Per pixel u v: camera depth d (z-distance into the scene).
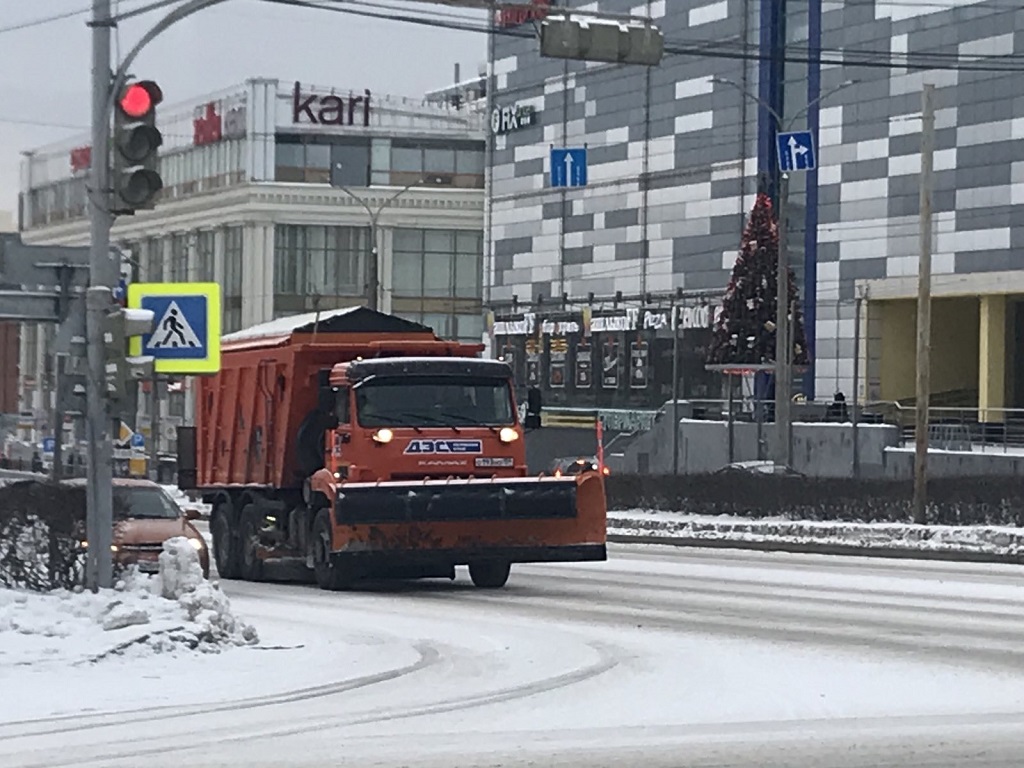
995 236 69.31
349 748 11.39
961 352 75.81
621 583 25.58
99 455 18.05
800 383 78.12
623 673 15.02
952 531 33.62
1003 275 69.00
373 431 24.92
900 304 75.50
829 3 76.88
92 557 18.17
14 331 72.00
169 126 100.88
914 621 19.12
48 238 81.50
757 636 17.78
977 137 70.06
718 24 82.56
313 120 94.44
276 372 27.80
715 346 64.38
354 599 23.62
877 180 74.56
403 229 97.00
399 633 18.73
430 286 97.81
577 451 74.12
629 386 88.50
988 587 24.05
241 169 93.94
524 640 17.84
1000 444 58.41
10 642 16.11
